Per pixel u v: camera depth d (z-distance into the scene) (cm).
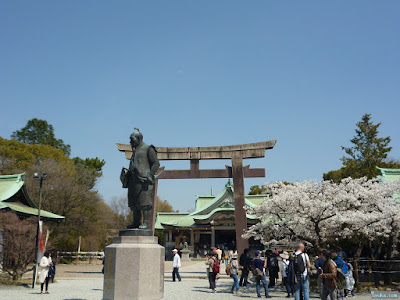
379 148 4281
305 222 1739
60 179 3897
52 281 2072
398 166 4103
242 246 2381
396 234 1697
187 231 5212
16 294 1563
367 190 1739
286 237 1864
